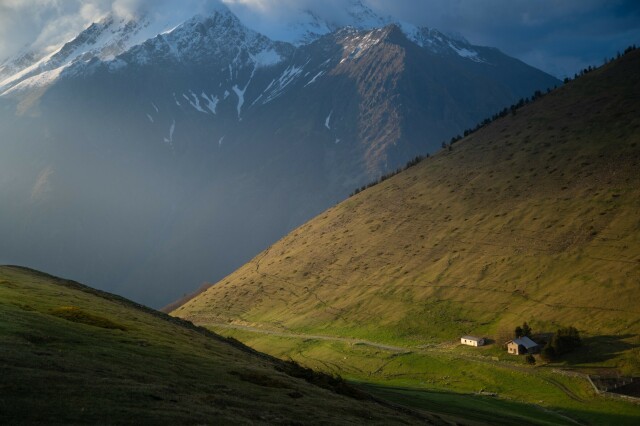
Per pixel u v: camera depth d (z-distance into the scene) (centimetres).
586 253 15338
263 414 4025
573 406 10088
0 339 4209
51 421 3019
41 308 6131
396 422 5156
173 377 4500
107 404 3391
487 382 11838
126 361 4597
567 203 17938
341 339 16262
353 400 5878
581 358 11806
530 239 17212
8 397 3178
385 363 13862
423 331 15338
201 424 3388
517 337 13038
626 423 9156
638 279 13462
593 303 13400
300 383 5794
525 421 8694
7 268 10419
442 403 9375
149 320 7931
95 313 6750
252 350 9144
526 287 15275
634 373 10788
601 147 19925
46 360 3938
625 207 16325
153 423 3266
